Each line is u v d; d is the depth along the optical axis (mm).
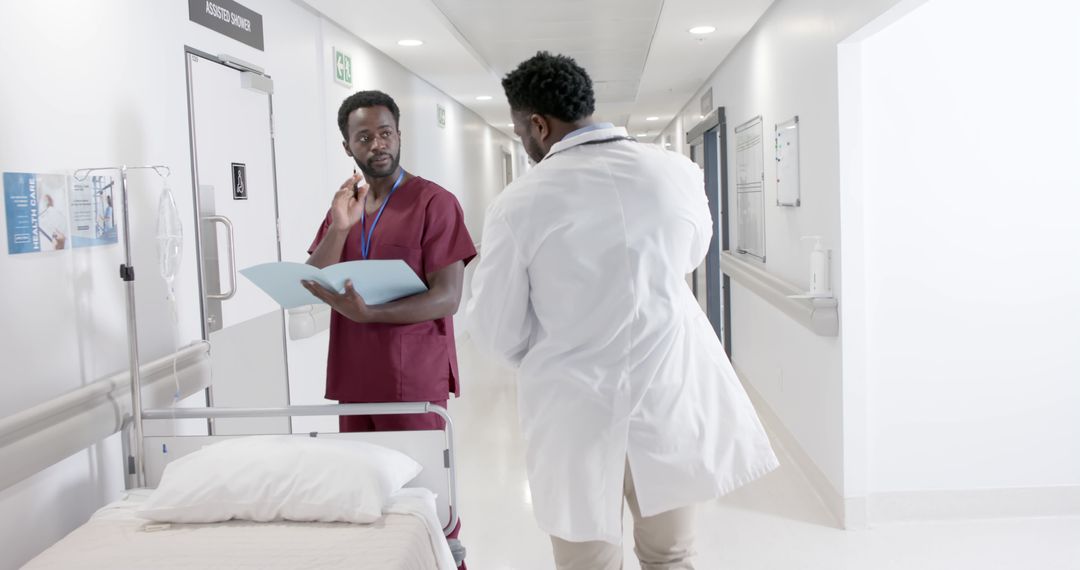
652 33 6039
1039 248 3281
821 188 3553
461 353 7883
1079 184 3246
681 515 1871
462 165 9117
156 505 1950
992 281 3301
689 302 1870
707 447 1812
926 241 3293
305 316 3951
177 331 2834
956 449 3381
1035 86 3227
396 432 2158
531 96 1801
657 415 1753
